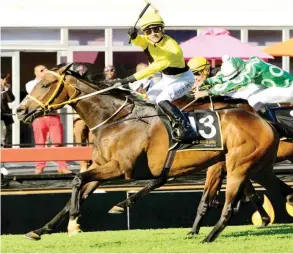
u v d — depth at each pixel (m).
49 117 15.92
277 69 12.75
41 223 13.59
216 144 11.26
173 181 15.69
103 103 11.34
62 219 11.39
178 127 11.11
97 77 11.66
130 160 11.11
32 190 14.60
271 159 11.48
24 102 11.34
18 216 13.52
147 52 11.46
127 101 11.38
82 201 11.23
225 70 12.40
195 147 11.23
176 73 11.60
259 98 12.88
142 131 11.20
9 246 11.59
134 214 13.80
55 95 11.32
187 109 11.53
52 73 11.36
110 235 12.73
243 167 11.24
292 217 14.20
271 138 11.34
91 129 11.38
